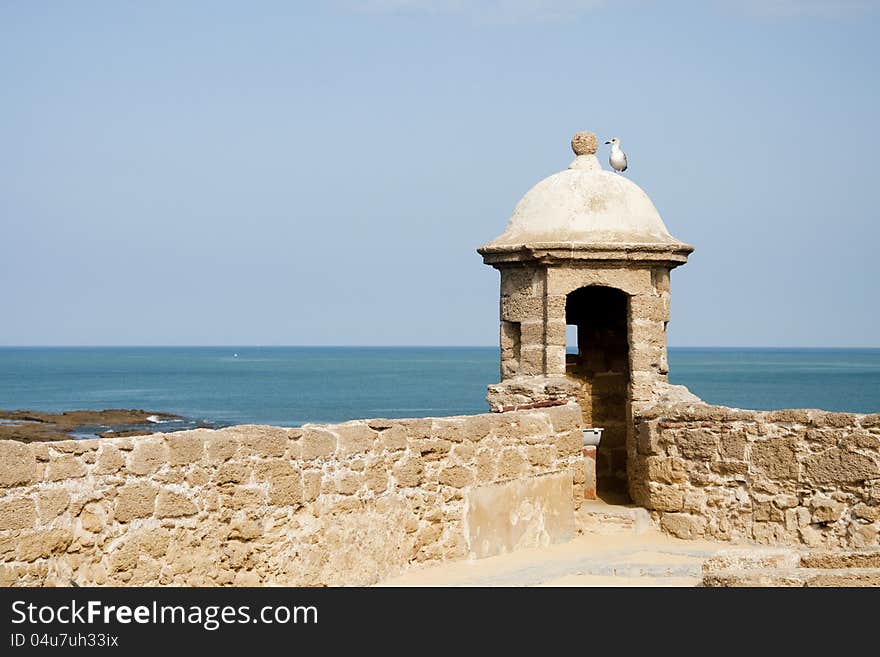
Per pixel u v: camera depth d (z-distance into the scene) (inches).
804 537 522.0
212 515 389.4
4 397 2893.7
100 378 4286.4
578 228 608.1
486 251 622.2
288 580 412.5
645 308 611.5
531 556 510.3
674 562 500.4
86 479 353.7
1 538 330.6
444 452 483.5
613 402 674.2
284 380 4101.9
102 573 356.2
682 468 557.3
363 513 444.8
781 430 532.1
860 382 3511.3
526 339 612.1
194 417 2225.6
